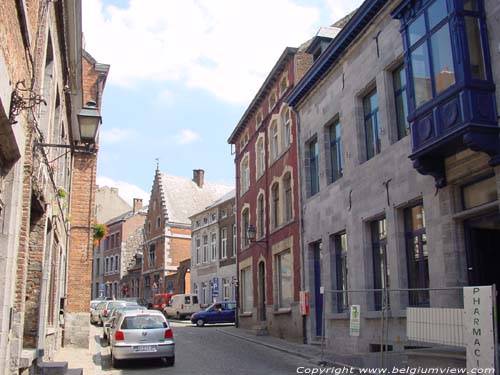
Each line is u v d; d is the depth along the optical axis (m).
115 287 64.94
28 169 8.44
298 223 21.25
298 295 20.98
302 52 22.91
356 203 16.33
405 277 13.70
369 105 16.50
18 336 8.38
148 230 59.31
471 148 10.23
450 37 10.77
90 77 21.28
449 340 8.41
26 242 8.46
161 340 15.09
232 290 38.72
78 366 14.95
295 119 22.17
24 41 7.27
